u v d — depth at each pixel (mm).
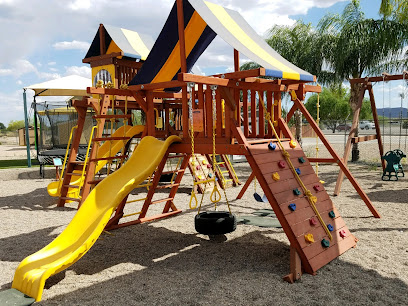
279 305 3441
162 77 7574
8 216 7617
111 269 4535
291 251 4137
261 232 5867
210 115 5352
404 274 4098
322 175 11984
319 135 6871
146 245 5449
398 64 14984
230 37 5289
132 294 3779
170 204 7395
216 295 3670
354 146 15812
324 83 17141
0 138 52000
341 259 4566
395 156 10438
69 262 3973
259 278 4055
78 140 8648
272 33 18188
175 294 3734
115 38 10289
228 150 4918
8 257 5117
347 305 3418
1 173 14570
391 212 6914
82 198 7801
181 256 4930
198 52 7391
